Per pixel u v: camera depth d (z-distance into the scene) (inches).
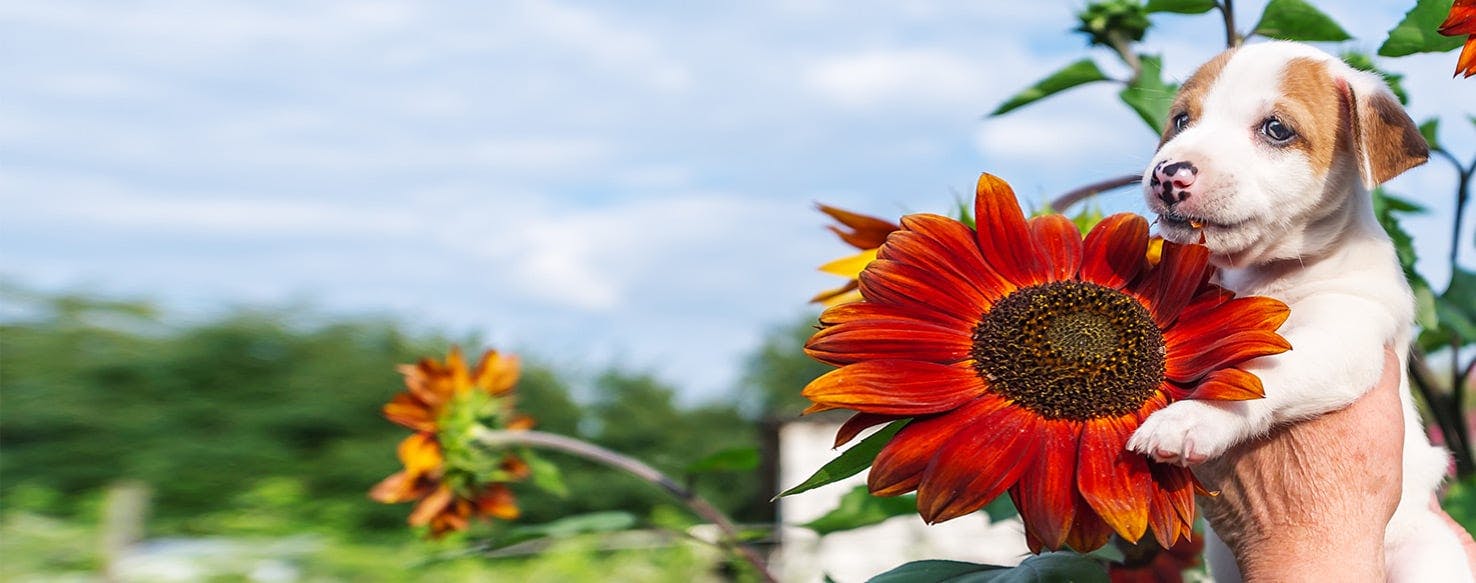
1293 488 33.1
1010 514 43.0
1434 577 36.4
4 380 406.0
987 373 33.0
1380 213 42.9
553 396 486.3
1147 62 44.1
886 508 46.8
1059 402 32.6
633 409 501.7
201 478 397.4
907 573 35.9
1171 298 33.6
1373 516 33.1
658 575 243.1
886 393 32.7
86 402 407.2
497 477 63.2
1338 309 34.4
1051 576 34.2
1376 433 33.3
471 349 468.4
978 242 34.3
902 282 33.9
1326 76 35.2
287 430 418.6
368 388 429.7
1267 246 35.1
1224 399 32.0
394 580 248.8
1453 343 46.7
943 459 32.2
